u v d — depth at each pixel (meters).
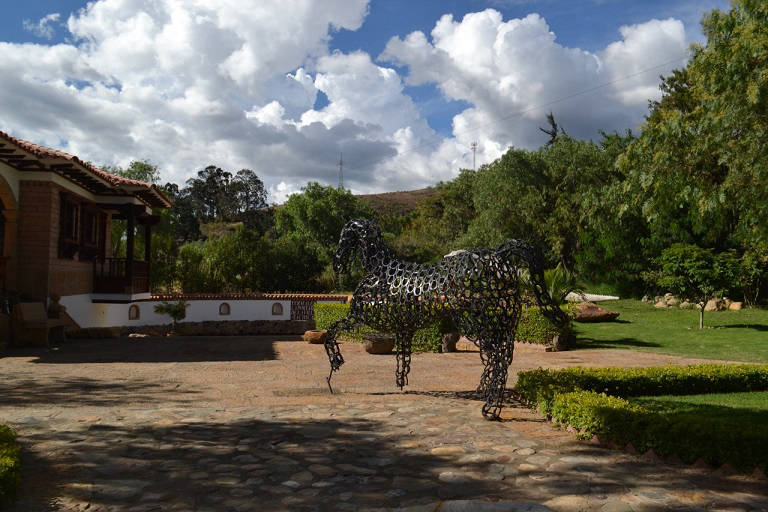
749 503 4.03
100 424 6.04
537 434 5.97
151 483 4.33
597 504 4.00
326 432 5.92
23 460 4.76
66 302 17.34
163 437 5.61
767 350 14.74
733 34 8.97
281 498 4.08
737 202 9.98
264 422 6.32
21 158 14.86
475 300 6.97
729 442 4.78
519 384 8.09
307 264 34.56
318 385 9.27
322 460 4.97
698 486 4.39
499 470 4.73
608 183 33.81
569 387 7.10
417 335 15.20
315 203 40.38
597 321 21.91
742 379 9.15
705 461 4.88
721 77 9.00
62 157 15.07
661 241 29.31
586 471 4.73
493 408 7.22
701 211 9.91
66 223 17.23
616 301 29.98
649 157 10.20
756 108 8.43
